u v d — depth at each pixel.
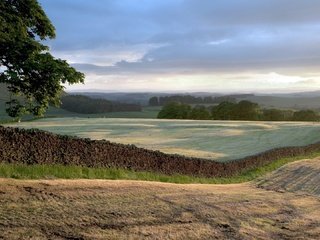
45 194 16.70
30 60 17.97
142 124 79.69
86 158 24.38
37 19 20.41
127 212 16.62
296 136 70.44
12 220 13.24
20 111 19.45
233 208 20.95
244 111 138.25
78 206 16.08
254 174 37.56
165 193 21.58
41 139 22.11
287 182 34.75
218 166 33.88
